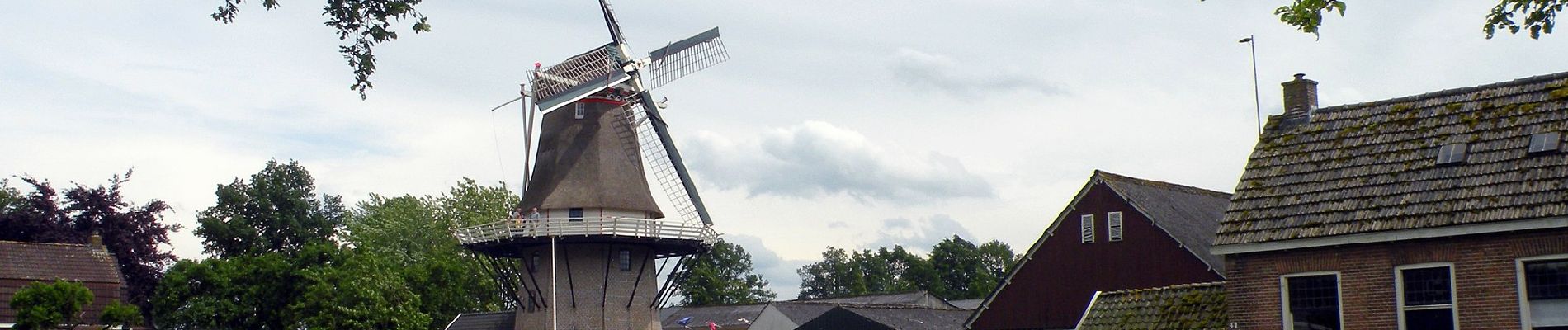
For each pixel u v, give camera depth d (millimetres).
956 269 145750
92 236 73188
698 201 62625
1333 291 24281
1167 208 44688
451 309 77438
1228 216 25766
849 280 151500
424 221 88938
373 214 92938
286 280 70625
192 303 68750
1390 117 25641
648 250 61406
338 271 70312
